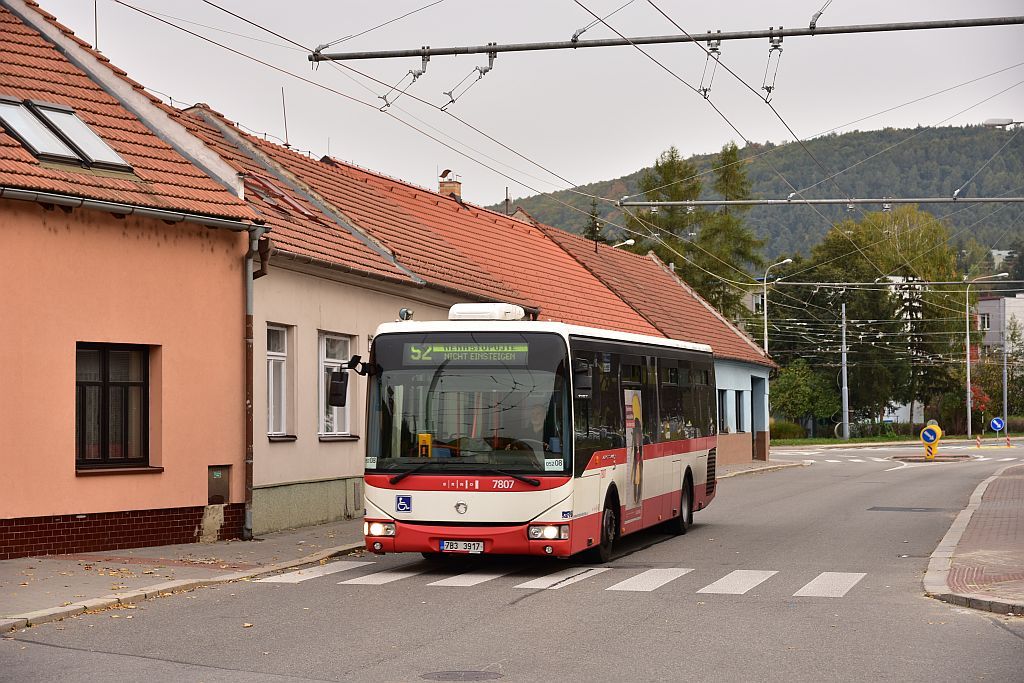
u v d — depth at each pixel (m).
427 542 15.09
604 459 16.66
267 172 26.16
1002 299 130.62
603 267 47.56
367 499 15.34
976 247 131.62
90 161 17.33
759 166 156.62
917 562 16.56
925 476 41.62
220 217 18.20
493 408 15.22
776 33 16.19
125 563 15.52
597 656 9.73
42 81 18.80
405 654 9.81
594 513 16.12
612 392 17.39
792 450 70.81
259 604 12.66
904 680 8.79
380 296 24.55
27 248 15.98
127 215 17.16
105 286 16.94
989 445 76.56
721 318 56.34
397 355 15.55
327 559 17.03
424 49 16.95
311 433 21.47
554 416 15.16
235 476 18.78
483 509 14.99
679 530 21.11
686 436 21.78
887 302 93.81
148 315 17.50
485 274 31.86
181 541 17.95
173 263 17.89
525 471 15.02
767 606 12.52
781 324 95.50
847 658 9.63
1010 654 9.80
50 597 12.57
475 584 14.38
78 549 16.50
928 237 92.31
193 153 19.94
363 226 26.45
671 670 9.16
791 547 18.77
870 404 94.81
